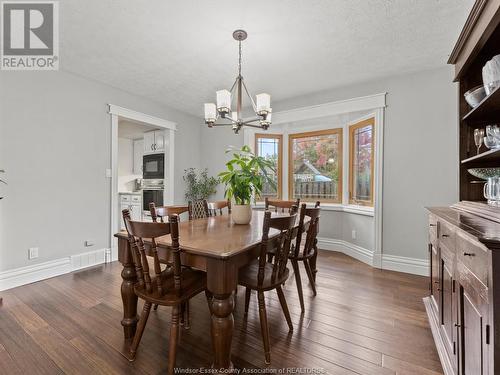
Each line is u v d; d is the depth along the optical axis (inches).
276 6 73.1
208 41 91.0
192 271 69.0
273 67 110.9
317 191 169.0
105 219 130.9
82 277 109.6
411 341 65.8
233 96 146.9
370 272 117.2
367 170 141.7
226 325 52.2
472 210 61.6
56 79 111.9
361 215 137.2
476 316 39.2
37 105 106.3
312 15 76.9
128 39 89.9
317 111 141.3
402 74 117.6
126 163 226.2
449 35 87.3
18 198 101.3
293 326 72.4
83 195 121.8
